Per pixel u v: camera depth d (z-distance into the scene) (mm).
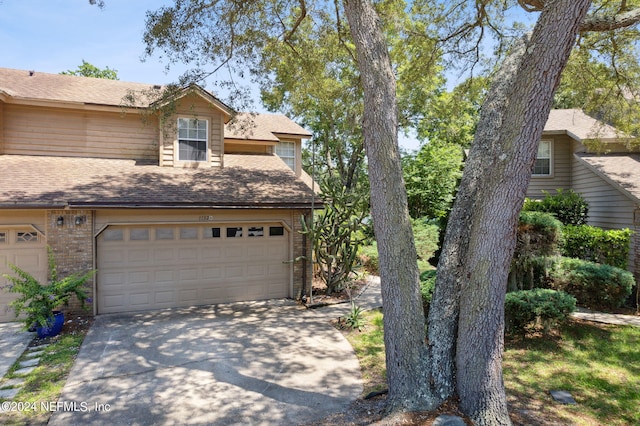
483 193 3740
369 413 4277
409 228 4219
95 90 11148
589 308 8078
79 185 8562
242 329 7457
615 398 4711
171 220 8883
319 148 22625
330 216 9984
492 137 4488
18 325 7594
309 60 9828
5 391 4879
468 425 3584
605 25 6316
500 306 3713
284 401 4648
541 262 7383
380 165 4262
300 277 10109
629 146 10648
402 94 14555
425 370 3994
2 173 8500
